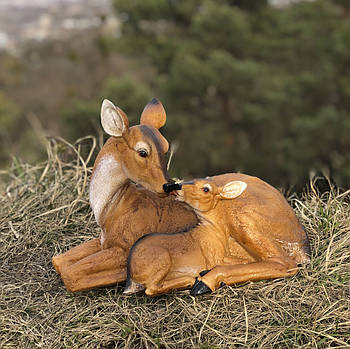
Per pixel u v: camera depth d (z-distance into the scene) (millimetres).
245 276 2930
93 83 17641
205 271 2926
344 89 12125
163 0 12695
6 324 2971
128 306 2971
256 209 2949
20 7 20844
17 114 16906
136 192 3062
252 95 12438
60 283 3320
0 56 18859
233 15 12234
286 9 13219
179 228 3027
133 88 11266
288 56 12969
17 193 4430
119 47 13273
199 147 12594
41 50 18828
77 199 4031
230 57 11867
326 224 3547
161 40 12812
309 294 2938
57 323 2943
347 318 2775
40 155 5305
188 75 11719
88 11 19312
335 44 12234
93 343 2791
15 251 3689
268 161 12109
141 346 2754
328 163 11555
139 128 2854
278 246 2992
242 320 2820
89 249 3148
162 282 2875
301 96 12523
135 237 3000
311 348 2645
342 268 3115
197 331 2777
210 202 2934
